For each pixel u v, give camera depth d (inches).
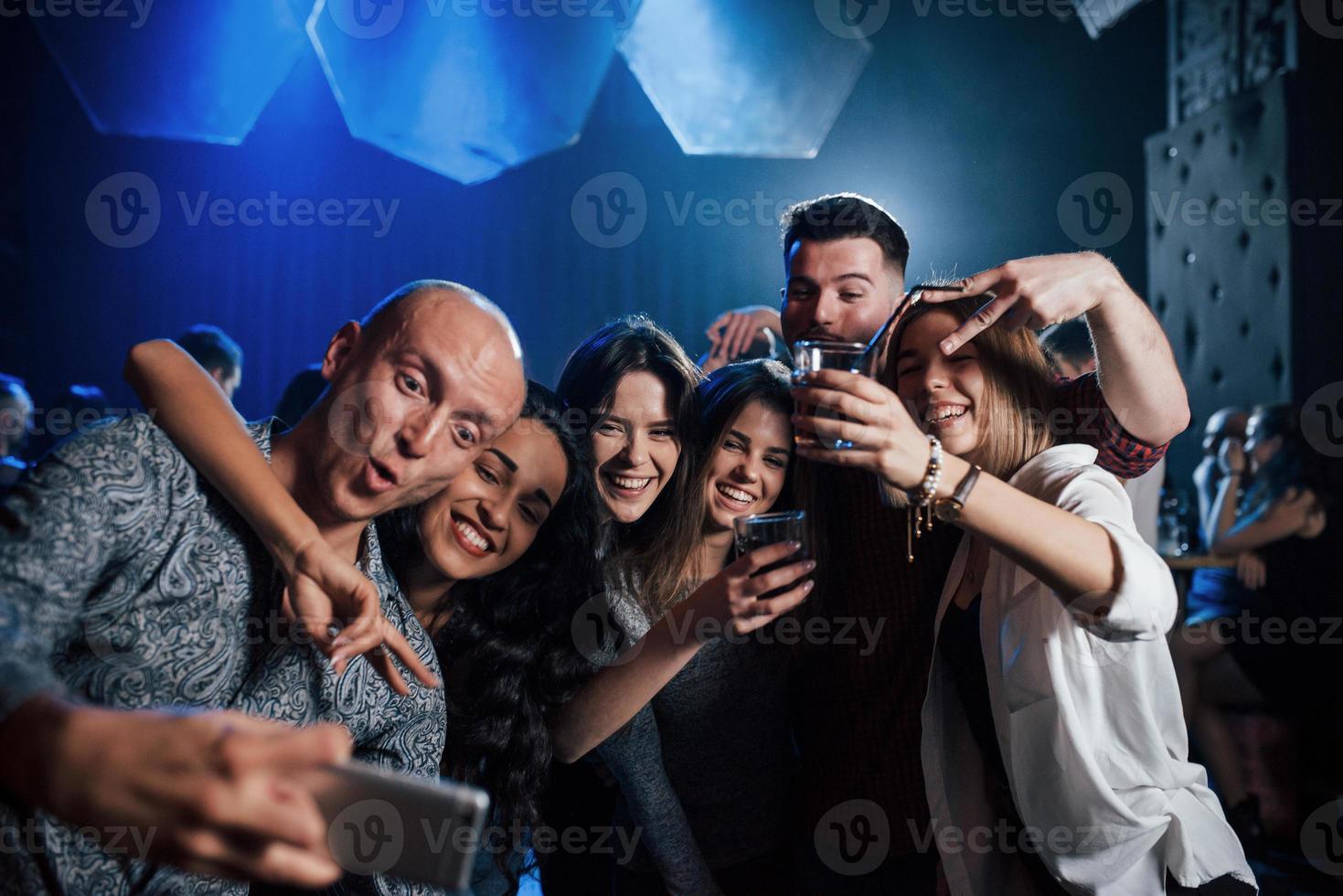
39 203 318.3
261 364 336.5
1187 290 224.4
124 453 45.8
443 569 67.2
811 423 52.9
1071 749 57.9
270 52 192.9
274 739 27.5
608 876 82.6
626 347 83.0
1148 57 295.7
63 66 187.6
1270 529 150.6
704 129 195.6
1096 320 64.0
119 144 321.1
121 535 44.8
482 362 49.2
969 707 66.5
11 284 313.6
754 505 82.7
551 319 338.3
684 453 82.5
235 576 48.4
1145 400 66.4
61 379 325.4
